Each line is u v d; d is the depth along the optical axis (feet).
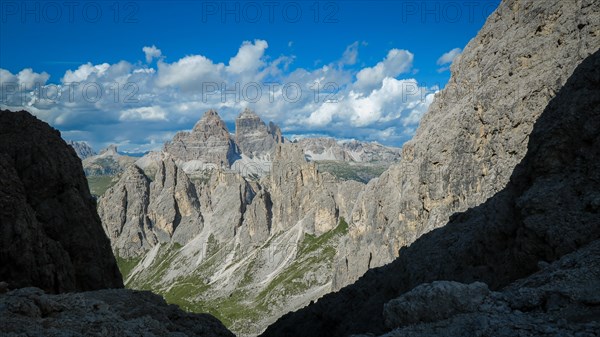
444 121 398.83
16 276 219.00
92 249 287.89
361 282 303.68
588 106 119.75
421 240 239.09
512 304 72.79
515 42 339.77
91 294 159.43
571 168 116.26
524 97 309.22
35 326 88.02
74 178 307.99
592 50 266.57
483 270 145.07
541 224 108.88
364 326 224.12
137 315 144.36
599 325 59.88
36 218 259.80
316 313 308.60
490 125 336.70
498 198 161.38
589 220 99.91
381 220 549.13
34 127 311.68
